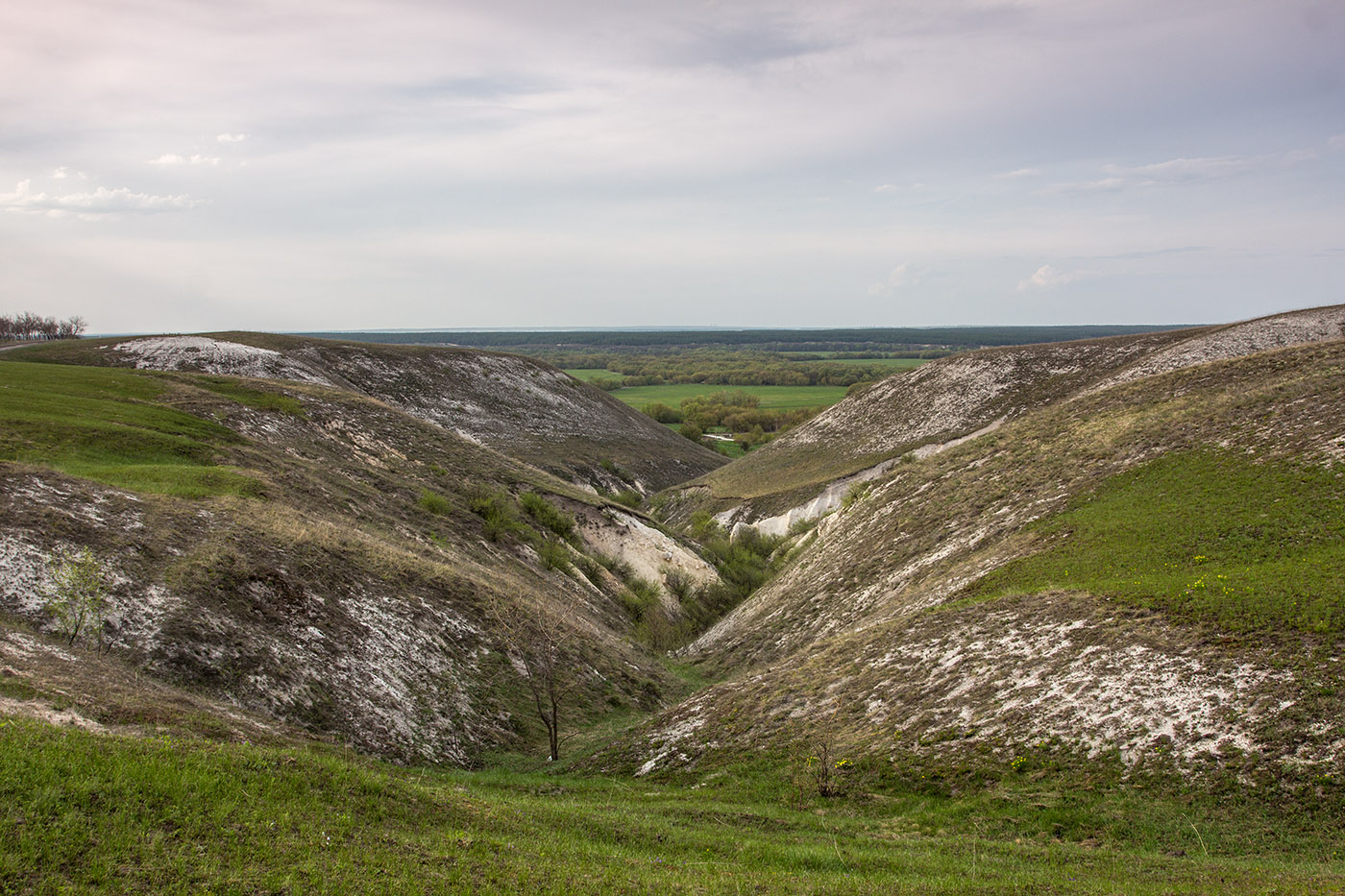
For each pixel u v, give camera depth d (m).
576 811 15.70
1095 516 27.77
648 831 14.84
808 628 35.34
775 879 12.25
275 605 22.52
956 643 22.14
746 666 35.44
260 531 25.70
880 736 19.28
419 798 13.23
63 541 20.77
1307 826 13.03
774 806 17.44
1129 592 20.97
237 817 10.33
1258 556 21.55
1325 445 25.91
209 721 15.03
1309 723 14.68
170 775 10.54
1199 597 19.44
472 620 28.73
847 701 21.66
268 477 33.38
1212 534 23.41
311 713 19.91
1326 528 21.66
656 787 19.94
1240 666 16.72
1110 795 14.94
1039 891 11.55
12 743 10.11
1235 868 12.23
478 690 25.58
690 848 14.12
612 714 28.58
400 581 28.08
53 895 7.85
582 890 10.77
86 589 19.41
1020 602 23.06
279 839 10.11
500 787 19.48
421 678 24.25
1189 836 13.58
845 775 18.11
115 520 22.98
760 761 20.02
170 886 8.52
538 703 23.42
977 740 17.67
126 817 9.46
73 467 27.59
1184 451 30.05
